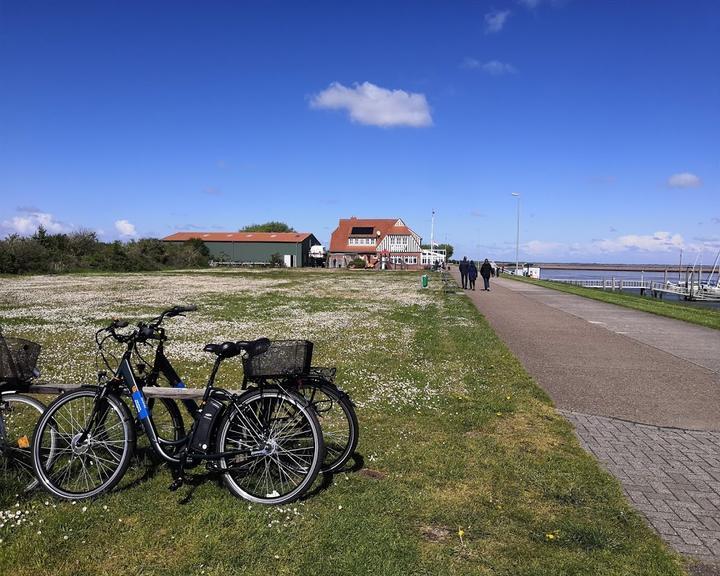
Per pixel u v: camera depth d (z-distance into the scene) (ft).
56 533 13.78
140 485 16.40
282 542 13.46
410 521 14.69
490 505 15.72
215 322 58.39
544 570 12.59
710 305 124.36
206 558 12.78
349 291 117.91
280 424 16.10
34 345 17.20
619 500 16.20
